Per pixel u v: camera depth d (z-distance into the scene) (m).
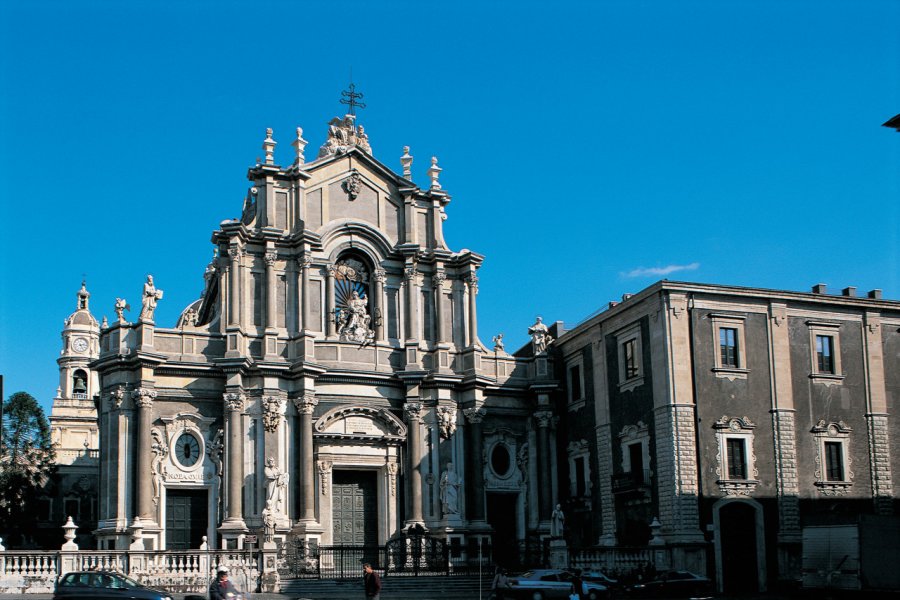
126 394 55.72
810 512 53.12
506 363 64.25
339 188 62.16
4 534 80.06
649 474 53.22
